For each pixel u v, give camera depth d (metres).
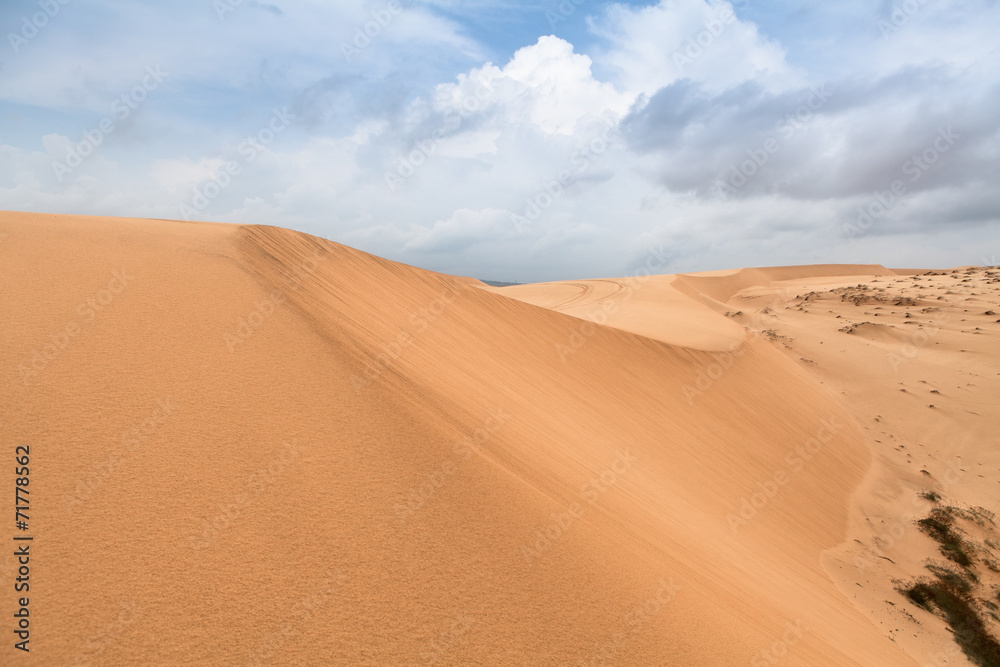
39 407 4.71
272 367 6.38
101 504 3.93
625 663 4.04
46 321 6.09
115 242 8.98
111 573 3.45
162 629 3.20
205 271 8.57
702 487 12.57
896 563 14.10
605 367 18.56
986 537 16.86
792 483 16.61
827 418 26.34
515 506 5.56
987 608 12.66
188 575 3.59
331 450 5.27
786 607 7.50
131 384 5.37
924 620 11.46
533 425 9.86
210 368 6.00
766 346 34.06
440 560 4.42
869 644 8.66
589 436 11.63
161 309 7.00
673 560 6.42
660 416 16.59
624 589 4.98
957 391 32.41
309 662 3.26
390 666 3.39
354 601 3.78
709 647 4.66
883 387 34.03
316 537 4.20
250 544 3.96
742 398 22.58
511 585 4.44
